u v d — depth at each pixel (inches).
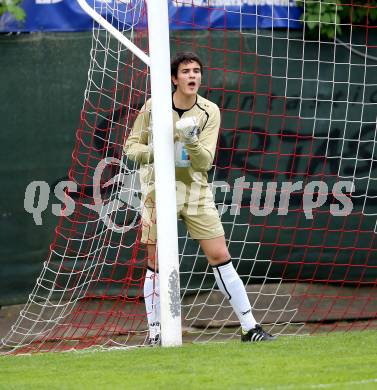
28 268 1222.9
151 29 919.0
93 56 1215.6
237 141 1256.8
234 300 955.3
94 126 1214.9
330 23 1232.2
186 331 1190.3
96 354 904.3
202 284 1252.5
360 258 1280.8
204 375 746.2
